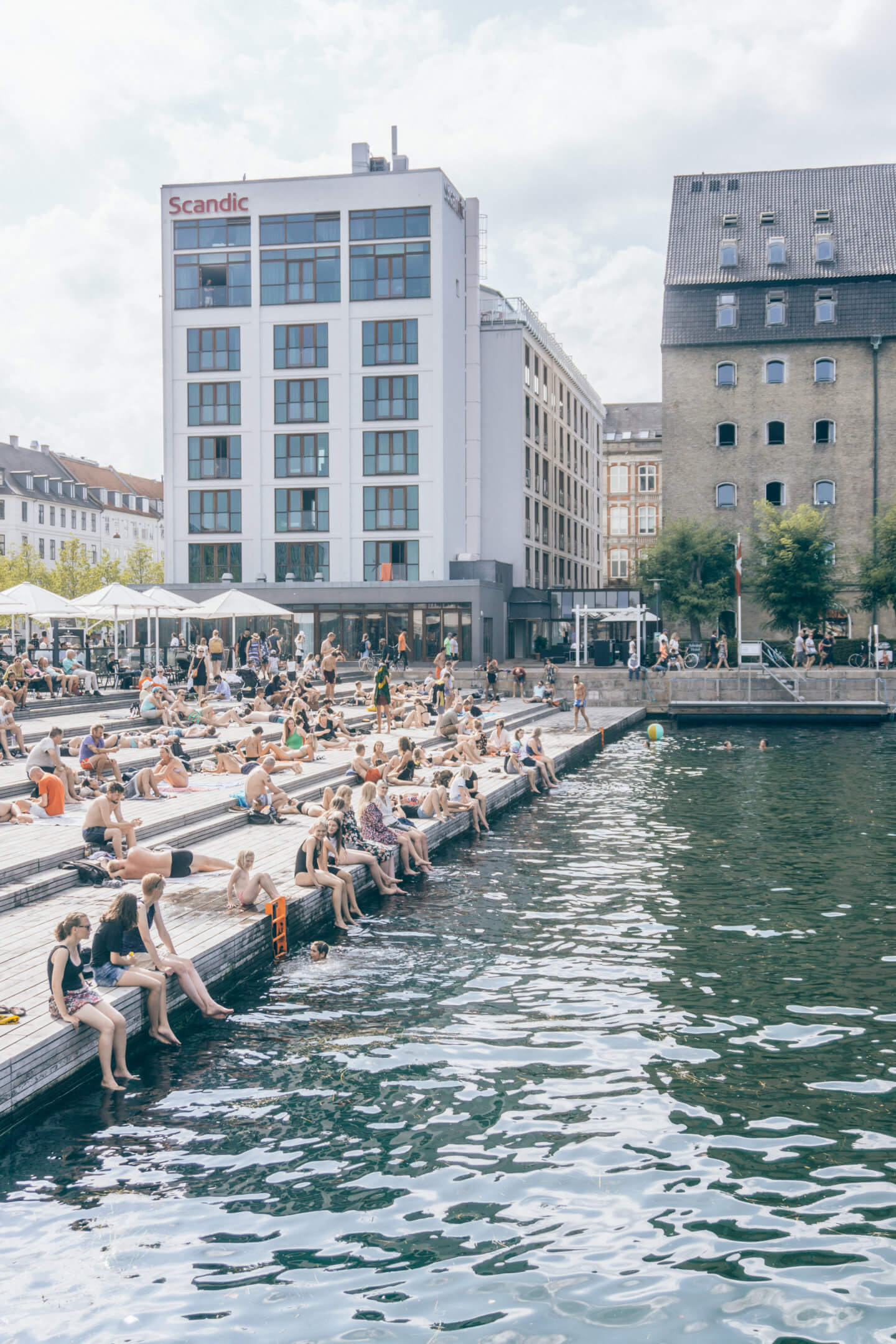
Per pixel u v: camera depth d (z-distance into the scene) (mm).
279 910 12758
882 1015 10828
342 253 51031
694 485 55250
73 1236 7016
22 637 40688
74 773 18234
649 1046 10086
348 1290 6484
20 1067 8336
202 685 35812
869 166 57875
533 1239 7000
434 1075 9477
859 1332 6105
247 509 52344
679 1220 7219
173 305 52531
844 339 53750
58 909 12586
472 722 29062
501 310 57000
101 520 99125
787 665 49281
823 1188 7590
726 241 56594
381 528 51312
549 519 64875
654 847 19047
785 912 14719
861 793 24781
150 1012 10086
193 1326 6152
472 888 16281
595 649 48719
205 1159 8008
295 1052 9984
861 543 53844
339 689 39625
